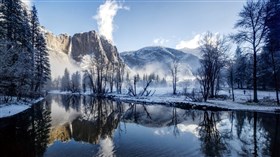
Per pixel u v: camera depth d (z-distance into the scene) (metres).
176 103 33.31
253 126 16.31
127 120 21.53
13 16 30.09
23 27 32.97
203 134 14.62
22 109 24.97
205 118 21.17
